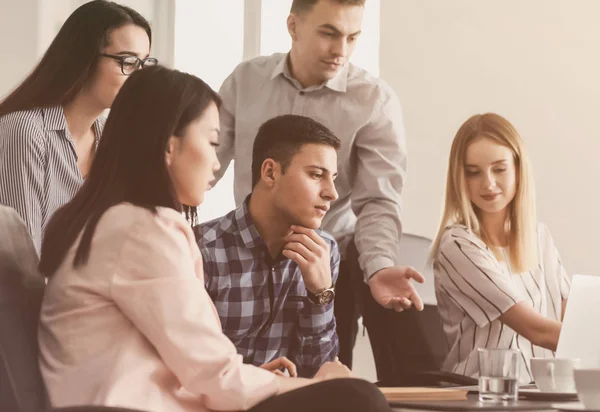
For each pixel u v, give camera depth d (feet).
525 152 10.50
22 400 4.93
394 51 15.89
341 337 10.70
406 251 10.77
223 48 16.12
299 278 8.47
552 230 15.19
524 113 15.30
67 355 5.16
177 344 5.00
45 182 8.54
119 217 5.32
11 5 14.55
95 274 5.22
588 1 15.03
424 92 15.71
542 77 15.25
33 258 5.66
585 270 15.02
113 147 5.59
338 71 10.93
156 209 5.38
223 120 11.57
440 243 10.59
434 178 15.60
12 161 8.40
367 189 11.02
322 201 8.34
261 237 8.28
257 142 8.48
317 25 10.66
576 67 15.11
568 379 6.51
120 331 5.15
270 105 11.25
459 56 15.55
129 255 5.20
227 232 8.29
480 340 10.17
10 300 5.21
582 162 15.07
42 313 5.39
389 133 11.17
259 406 4.98
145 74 5.74
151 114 5.58
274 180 8.30
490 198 10.37
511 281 10.46
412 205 15.72
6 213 5.63
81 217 5.43
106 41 8.64
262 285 8.30
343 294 10.78
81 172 8.98
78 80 8.64
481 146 10.41
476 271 10.18
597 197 15.03
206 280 8.13
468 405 5.56
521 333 9.99
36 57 14.44
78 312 5.21
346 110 11.13
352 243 10.84
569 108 15.14
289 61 11.29
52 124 8.60
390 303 9.41
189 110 5.71
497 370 6.02
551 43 15.20
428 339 9.96
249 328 8.32
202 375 5.02
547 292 10.88
